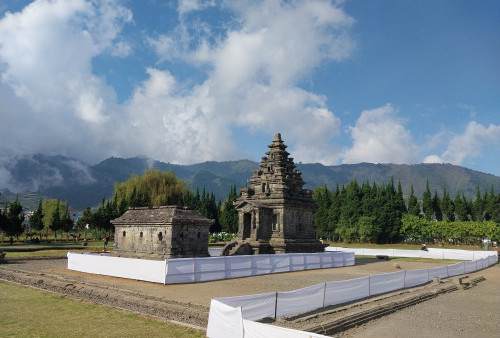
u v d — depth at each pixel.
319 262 51.97
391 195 113.44
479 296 34.69
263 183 63.19
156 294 27.94
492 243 99.44
